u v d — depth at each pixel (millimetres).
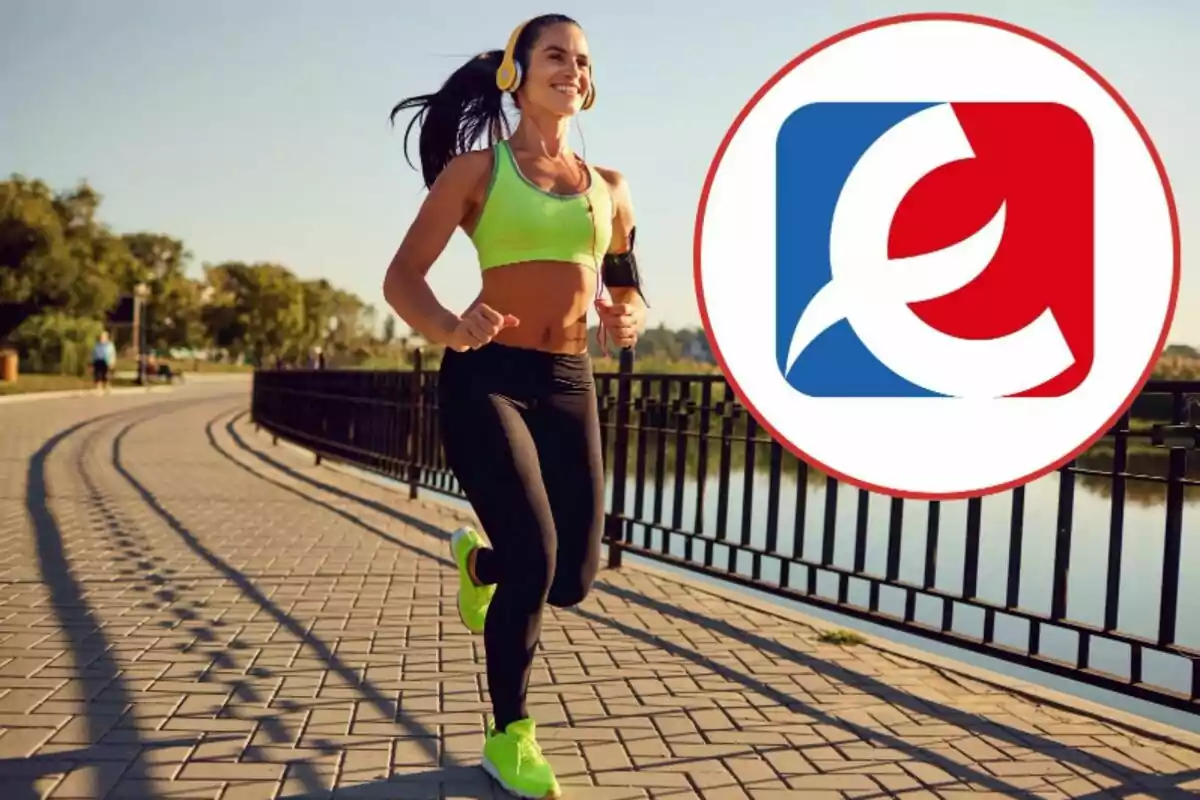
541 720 3434
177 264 78750
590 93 2879
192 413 24000
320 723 3307
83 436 15648
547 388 2838
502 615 2762
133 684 3617
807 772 3047
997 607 3979
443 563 6270
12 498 8375
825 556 4832
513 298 2789
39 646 4059
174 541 6637
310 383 14000
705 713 3566
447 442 2826
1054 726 3549
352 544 6828
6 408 22734
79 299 44781
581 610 5109
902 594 6109
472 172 2740
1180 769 3170
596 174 2945
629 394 6375
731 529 8477
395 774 2898
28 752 2943
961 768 3125
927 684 4016
